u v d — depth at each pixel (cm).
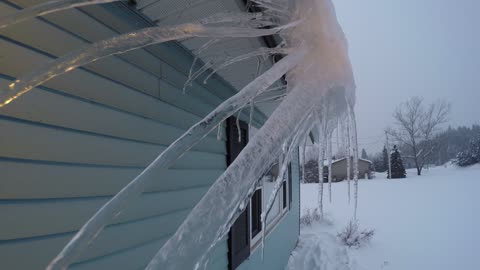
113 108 143
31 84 73
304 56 107
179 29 92
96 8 133
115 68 146
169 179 195
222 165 289
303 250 767
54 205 110
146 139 167
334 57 116
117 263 142
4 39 98
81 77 125
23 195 100
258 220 427
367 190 2006
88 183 126
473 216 1191
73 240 60
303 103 95
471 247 812
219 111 82
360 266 663
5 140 96
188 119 216
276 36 149
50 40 113
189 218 66
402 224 1118
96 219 63
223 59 182
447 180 2352
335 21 126
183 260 61
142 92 165
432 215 1252
